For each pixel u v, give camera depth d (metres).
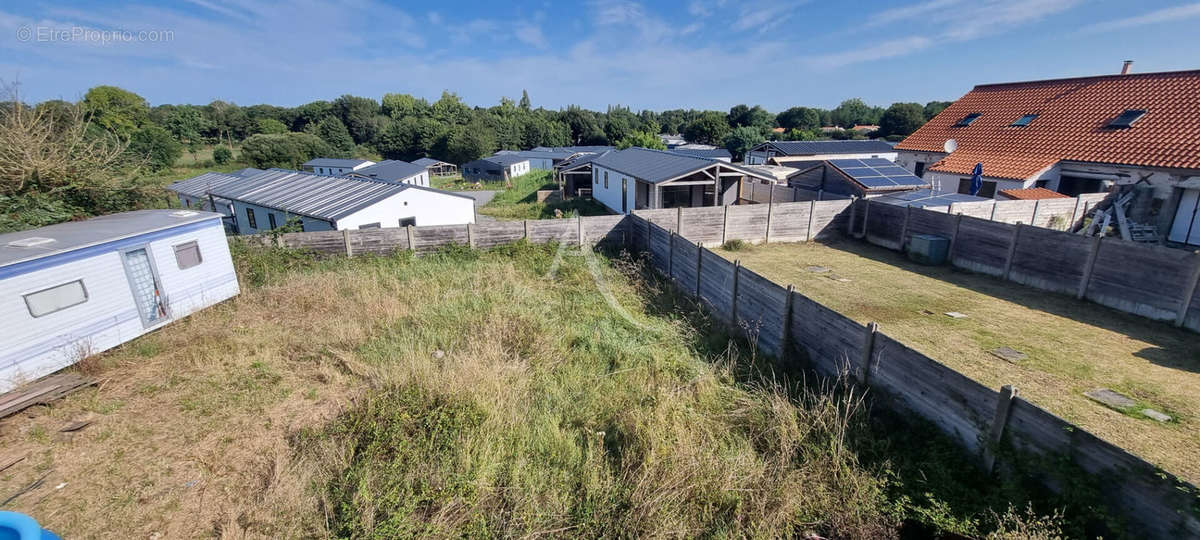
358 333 8.98
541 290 11.99
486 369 7.30
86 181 12.89
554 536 4.68
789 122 90.19
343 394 7.21
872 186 18.23
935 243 13.67
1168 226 15.77
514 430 6.03
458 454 5.57
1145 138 17.30
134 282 8.78
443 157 75.25
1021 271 11.91
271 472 5.57
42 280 7.31
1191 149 15.62
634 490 5.02
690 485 5.00
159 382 7.52
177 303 9.68
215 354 8.25
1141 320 9.52
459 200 20.95
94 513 5.01
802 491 5.04
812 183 21.11
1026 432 4.64
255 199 20.25
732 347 8.51
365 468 5.34
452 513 4.89
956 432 5.34
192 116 83.44
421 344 8.41
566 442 5.84
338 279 12.00
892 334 8.98
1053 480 4.44
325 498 5.10
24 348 7.15
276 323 9.73
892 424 5.98
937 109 83.12
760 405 6.38
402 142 79.06
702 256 10.73
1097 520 4.15
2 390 6.90
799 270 13.45
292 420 6.60
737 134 59.75
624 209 24.64
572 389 7.13
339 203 17.83
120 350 8.41
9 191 11.73
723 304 9.97
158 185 14.90
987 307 10.37
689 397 6.69
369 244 14.55
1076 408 6.45
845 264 14.05
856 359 6.59
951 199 16.38
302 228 17.42
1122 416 6.25
